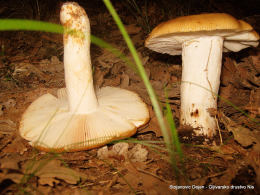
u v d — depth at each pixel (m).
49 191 0.12
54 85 0.24
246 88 0.22
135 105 0.18
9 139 0.16
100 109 0.16
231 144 0.16
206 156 0.16
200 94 0.17
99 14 0.43
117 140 0.16
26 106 0.20
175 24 0.15
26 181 0.12
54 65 0.27
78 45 0.15
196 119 0.17
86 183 0.13
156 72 0.27
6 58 0.28
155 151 0.16
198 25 0.14
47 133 0.15
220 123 0.18
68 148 0.14
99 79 0.24
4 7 0.38
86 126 0.15
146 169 0.15
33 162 0.14
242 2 0.38
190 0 0.38
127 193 0.13
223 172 0.14
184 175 0.13
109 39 0.34
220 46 0.17
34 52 0.30
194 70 0.17
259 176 0.13
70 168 0.14
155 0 0.42
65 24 0.14
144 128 0.18
